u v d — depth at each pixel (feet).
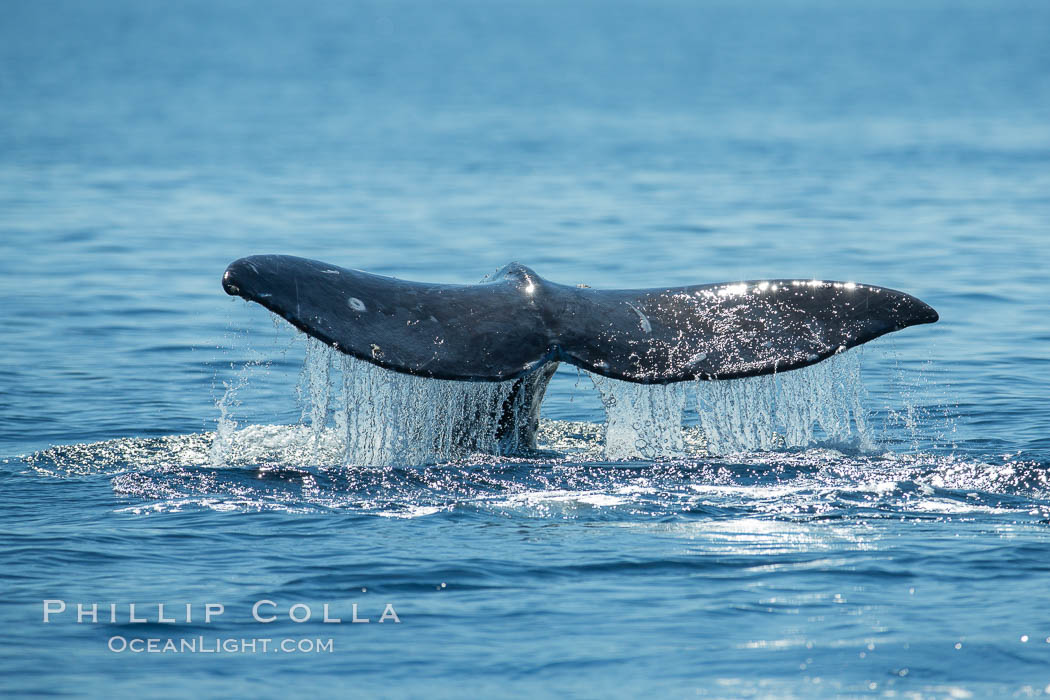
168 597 91.25
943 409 161.58
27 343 206.90
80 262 290.15
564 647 83.25
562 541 101.81
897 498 111.04
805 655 81.66
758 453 121.60
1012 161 498.28
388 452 119.96
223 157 533.14
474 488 113.19
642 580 94.32
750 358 115.34
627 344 116.16
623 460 120.67
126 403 167.22
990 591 91.40
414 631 85.87
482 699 76.18
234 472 118.73
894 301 118.83
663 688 77.46
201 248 312.29
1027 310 233.96
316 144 593.83
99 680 78.33
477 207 390.42
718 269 281.13
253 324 227.20
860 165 499.10
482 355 112.98
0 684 77.46
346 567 96.58
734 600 90.63
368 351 110.11
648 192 426.10
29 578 94.48
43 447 142.10
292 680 78.64
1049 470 117.60
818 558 98.12
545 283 121.90
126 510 109.91
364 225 352.28
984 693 76.28
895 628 85.40
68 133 623.36
